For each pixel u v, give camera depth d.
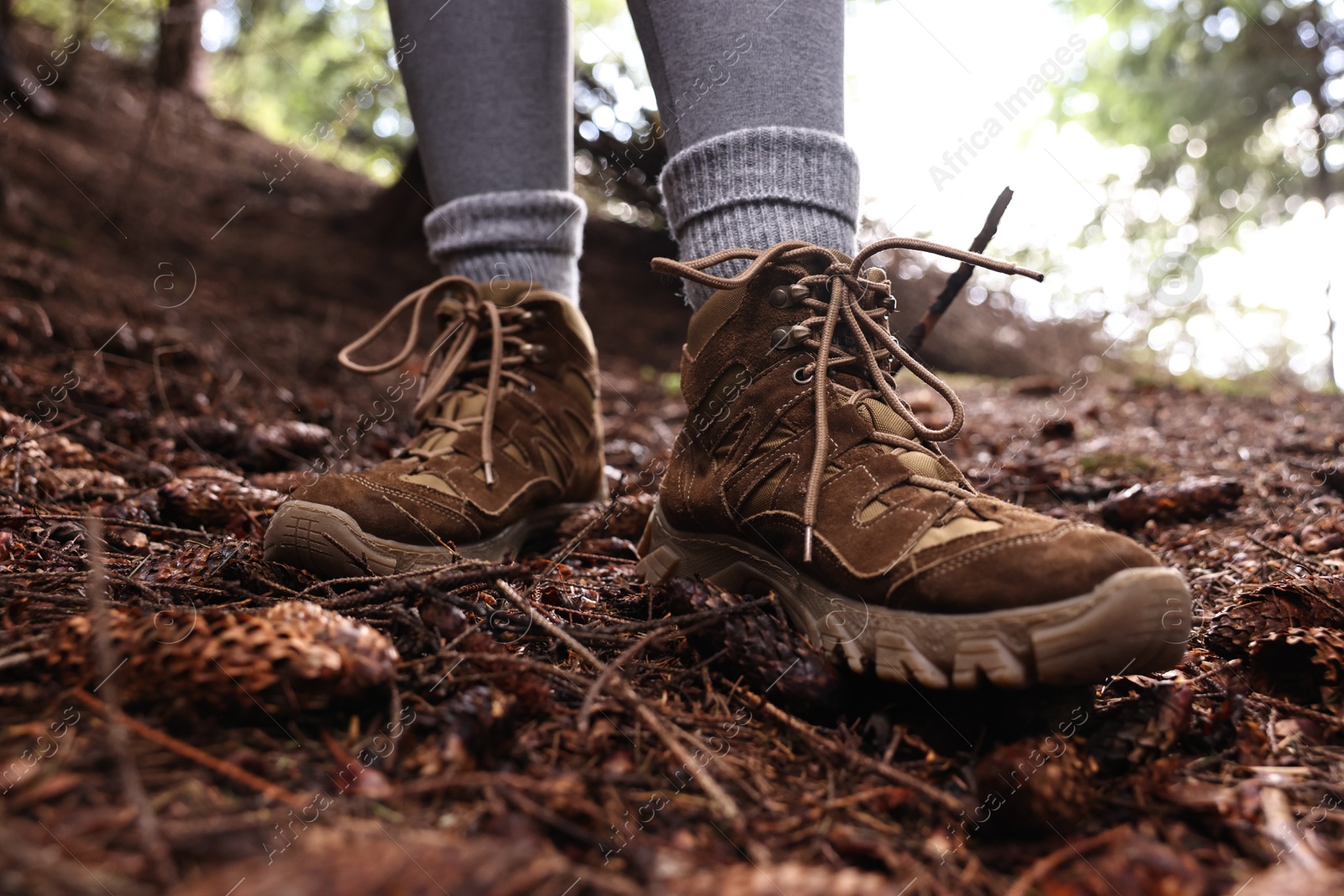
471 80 1.46
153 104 4.63
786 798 0.78
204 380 2.79
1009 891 0.66
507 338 1.43
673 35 1.20
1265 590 1.09
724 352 1.13
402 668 0.87
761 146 1.14
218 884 0.55
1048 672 0.84
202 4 4.65
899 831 0.74
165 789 0.66
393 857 0.59
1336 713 0.94
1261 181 6.22
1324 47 5.70
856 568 0.96
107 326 2.97
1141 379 4.42
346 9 7.00
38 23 6.42
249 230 5.30
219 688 0.73
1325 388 4.90
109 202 4.62
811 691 0.92
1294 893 0.60
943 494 0.99
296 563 1.19
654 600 1.17
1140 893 0.63
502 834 0.65
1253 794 0.76
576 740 0.82
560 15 1.51
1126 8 6.06
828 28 1.19
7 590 0.90
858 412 1.07
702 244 1.18
